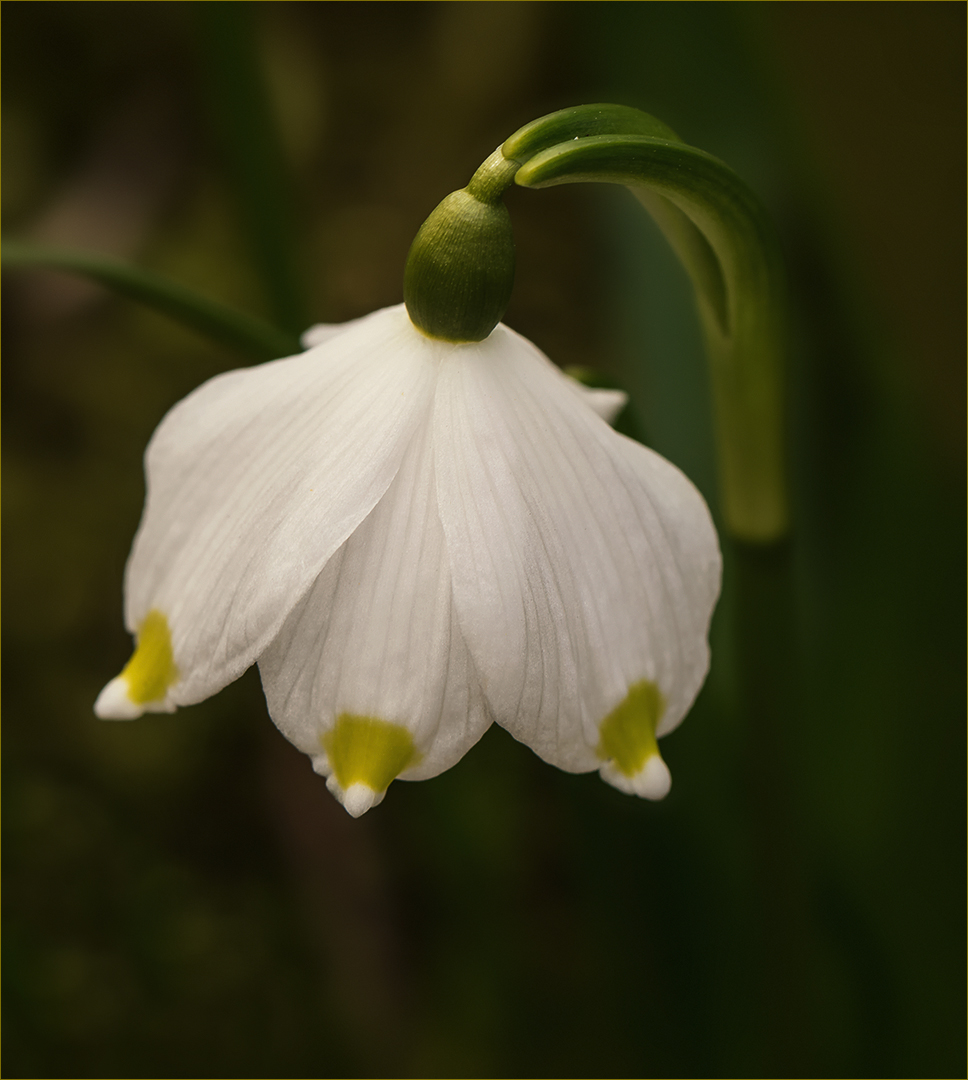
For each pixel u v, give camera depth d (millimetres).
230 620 160
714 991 206
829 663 210
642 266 219
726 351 172
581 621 159
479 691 158
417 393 161
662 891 204
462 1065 234
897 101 230
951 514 208
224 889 266
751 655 183
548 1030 238
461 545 158
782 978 192
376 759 158
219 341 184
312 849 271
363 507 158
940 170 233
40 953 250
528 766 257
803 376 214
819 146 239
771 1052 196
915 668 208
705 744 199
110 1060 243
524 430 161
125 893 261
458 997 237
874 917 206
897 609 208
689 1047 209
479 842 238
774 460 176
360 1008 255
